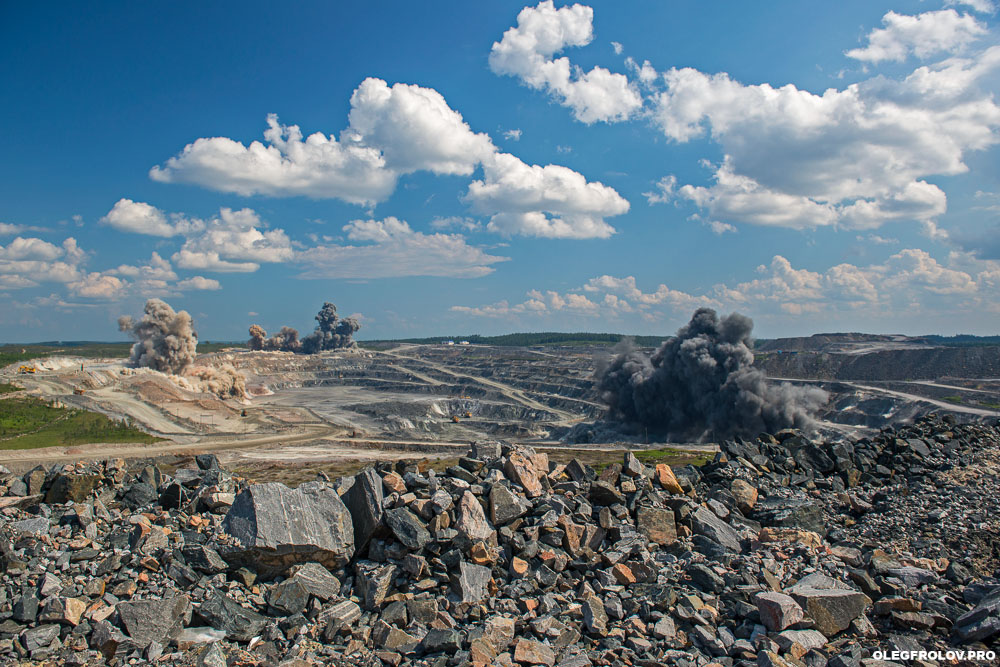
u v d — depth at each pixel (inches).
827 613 452.8
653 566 522.9
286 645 430.6
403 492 563.5
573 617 462.9
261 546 482.6
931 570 537.3
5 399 4557.1
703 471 784.3
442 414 7465.6
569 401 7652.6
